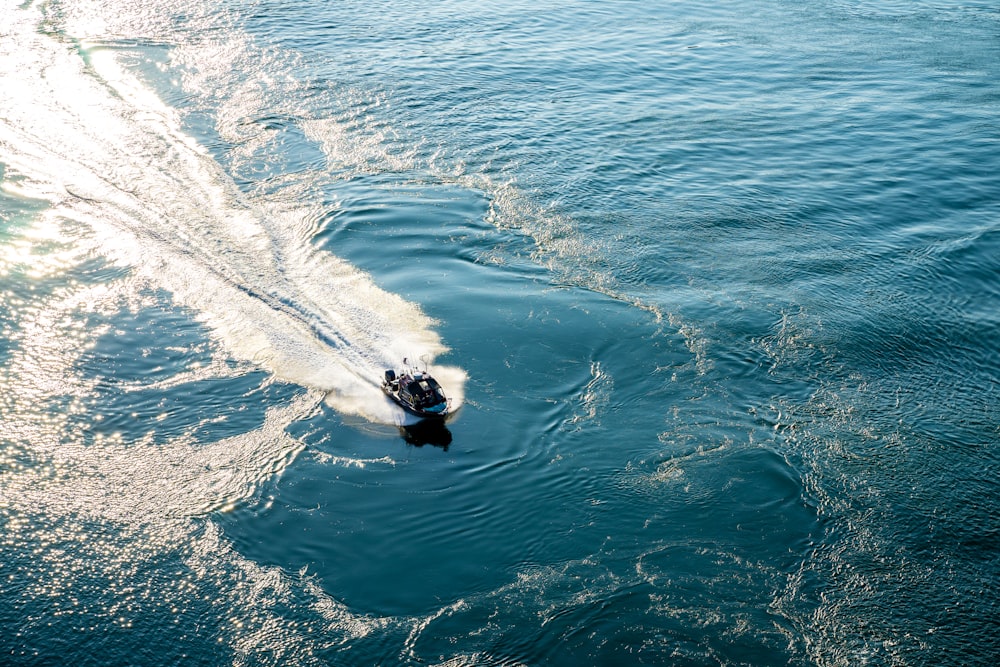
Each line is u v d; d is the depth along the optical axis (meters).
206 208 86.50
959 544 54.91
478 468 59.88
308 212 87.00
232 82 111.19
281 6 136.00
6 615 49.41
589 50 127.19
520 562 53.41
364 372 68.25
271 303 74.94
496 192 92.06
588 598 51.12
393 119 105.12
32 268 77.31
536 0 145.25
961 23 140.25
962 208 90.56
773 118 108.75
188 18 129.25
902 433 63.22
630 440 62.31
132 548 53.62
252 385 66.56
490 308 75.31
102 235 82.06
